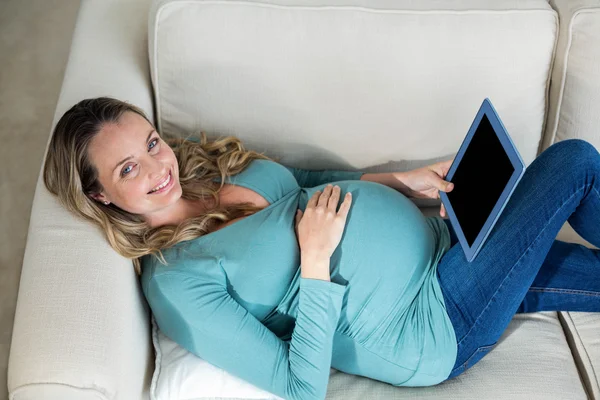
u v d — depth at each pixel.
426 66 1.48
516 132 1.58
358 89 1.49
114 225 1.26
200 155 1.45
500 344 1.42
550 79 1.58
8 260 2.04
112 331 1.09
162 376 1.31
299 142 1.56
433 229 1.49
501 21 1.48
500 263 1.28
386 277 1.33
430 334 1.33
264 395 1.31
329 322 1.27
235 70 1.46
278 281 1.32
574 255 1.44
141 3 1.67
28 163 2.26
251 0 1.45
